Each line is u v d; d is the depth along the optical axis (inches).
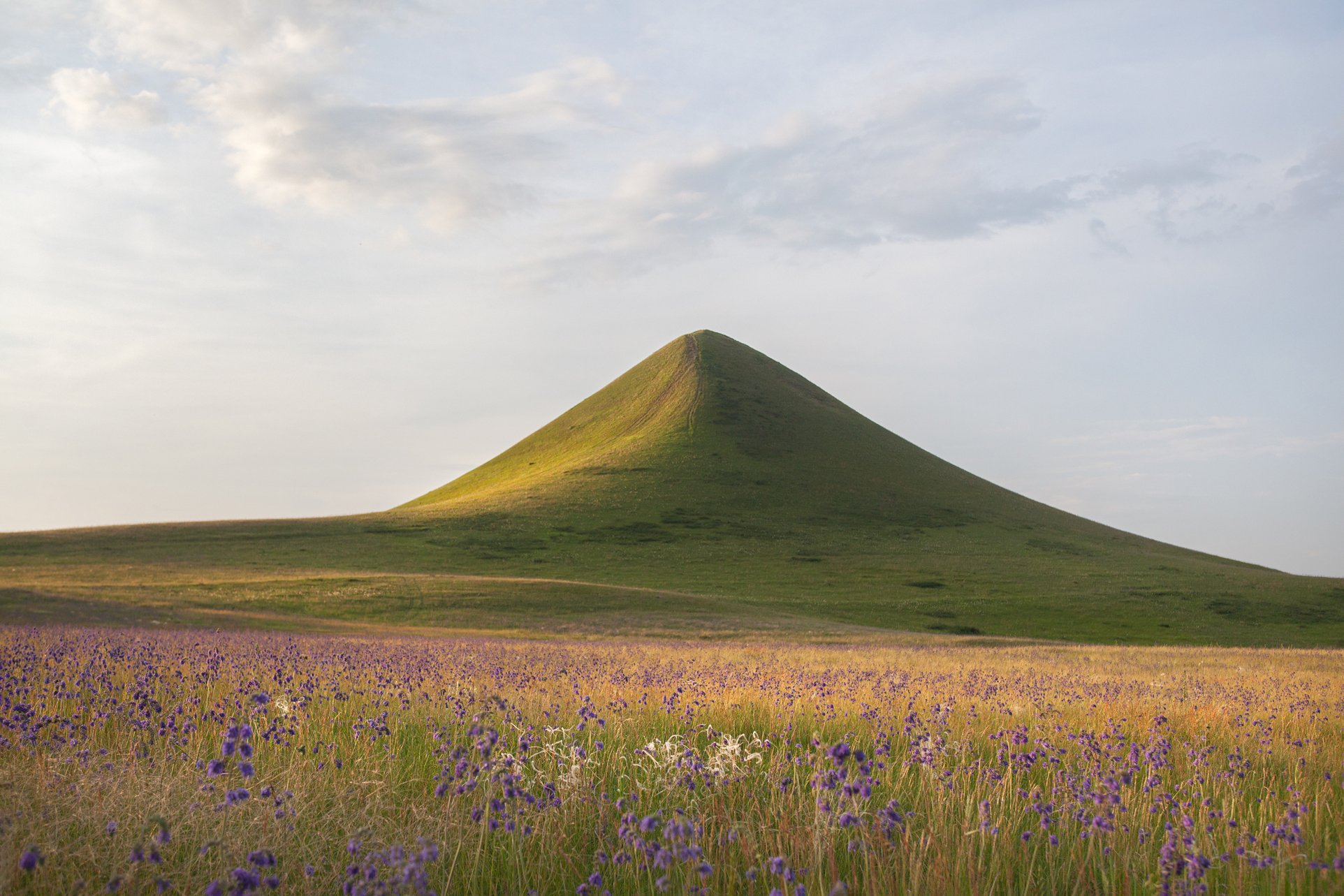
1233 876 208.1
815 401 7229.3
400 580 2765.7
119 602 1972.2
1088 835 226.5
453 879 199.5
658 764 278.7
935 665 1145.4
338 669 615.2
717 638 2096.5
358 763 288.8
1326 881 203.0
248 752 183.3
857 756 190.4
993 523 5083.7
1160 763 292.7
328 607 2326.5
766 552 4121.6
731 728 384.5
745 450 5969.5
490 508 4795.8
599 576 3563.0
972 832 209.6
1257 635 2883.9
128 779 236.1
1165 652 1737.2
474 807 215.6
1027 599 3299.7
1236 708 556.7
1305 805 275.7
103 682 421.7
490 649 1197.1
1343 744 397.7
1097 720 462.6
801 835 217.3
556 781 255.9
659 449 5905.5
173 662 617.3
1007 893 196.5
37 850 176.2
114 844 192.5
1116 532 5590.6
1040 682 803.4
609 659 1048.8
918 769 309.6
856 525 4771.2
